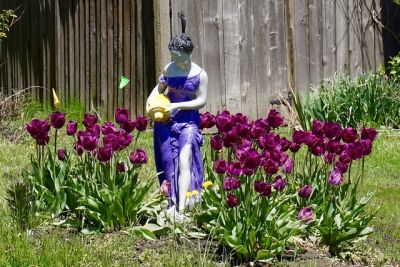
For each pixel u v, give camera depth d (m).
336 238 5.85
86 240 5.87
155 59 12.06
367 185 8.61
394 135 12.34
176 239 5.90
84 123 6.48
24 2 15.02
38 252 5.43
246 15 12.91
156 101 6.36
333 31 14.21
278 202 5.79
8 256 5.31
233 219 5.60
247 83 12.95
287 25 13.45
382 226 6.91
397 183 8.89
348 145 5.85
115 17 12.83
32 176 6.54
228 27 12.70
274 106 13.28
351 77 14.54
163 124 6.45
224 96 12.69
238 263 5.50
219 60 12.62
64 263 5.26
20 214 6.12
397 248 6.23
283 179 5.67
